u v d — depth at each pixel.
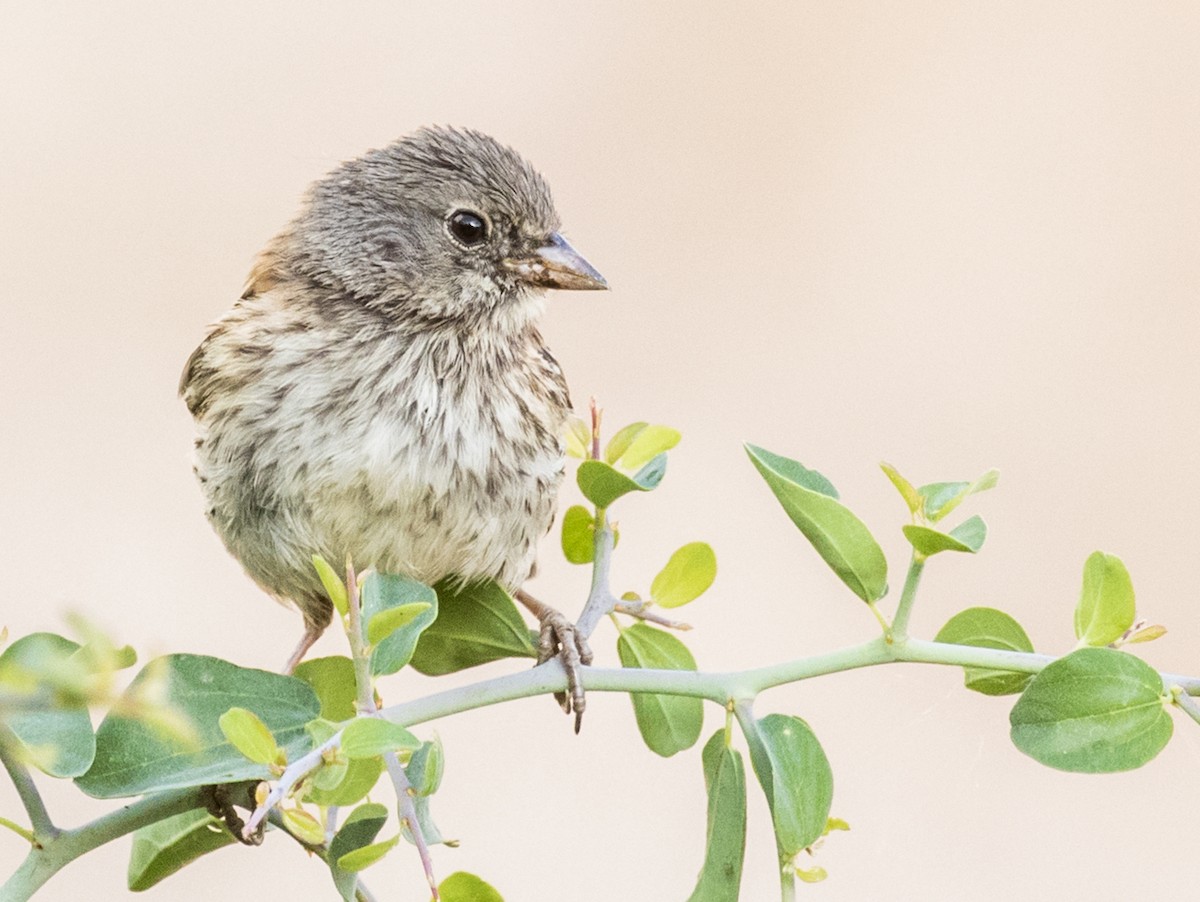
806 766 4.86
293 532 7.54
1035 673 4.97
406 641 4.74
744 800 5.04
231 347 7.64
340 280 7.82
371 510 7.49
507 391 7.90
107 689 2.97
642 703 6.11
